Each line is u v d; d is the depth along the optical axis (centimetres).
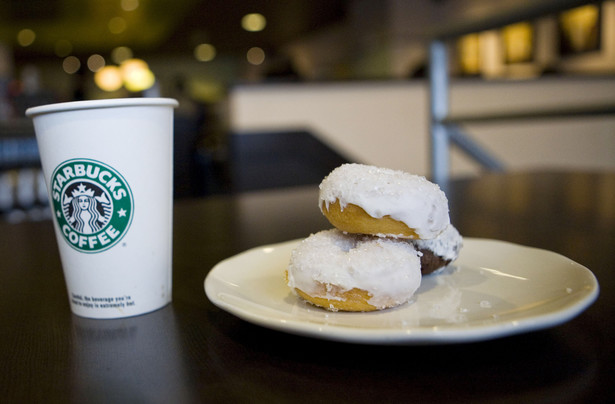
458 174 257
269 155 228
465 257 42
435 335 25
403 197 33
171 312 36
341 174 35
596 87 260
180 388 25
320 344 29
